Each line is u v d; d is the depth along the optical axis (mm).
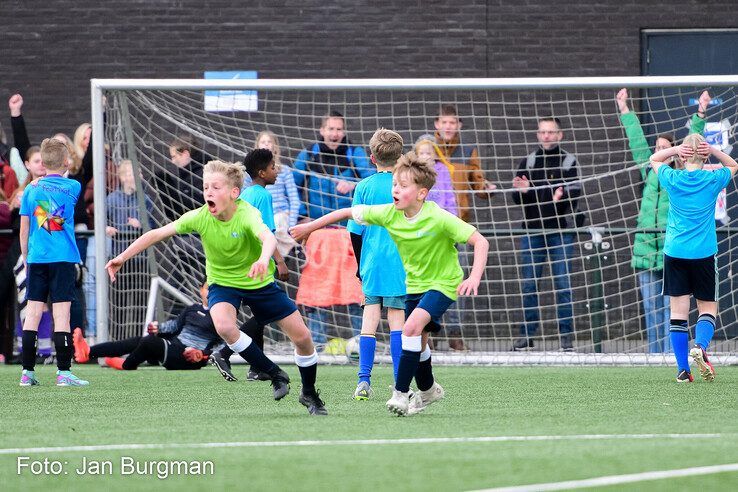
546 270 34031
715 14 41250
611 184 40406
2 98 42156
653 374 29453
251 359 19469
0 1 42094
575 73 41312
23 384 26688
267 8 41844
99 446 15500
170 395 24156
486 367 32469
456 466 13562
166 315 35000
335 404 22062
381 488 12211
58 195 26641
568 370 31078
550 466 13492
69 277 26844
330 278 33094
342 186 32875
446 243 18938
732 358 32812
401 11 41594
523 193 34500
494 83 32281
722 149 35938
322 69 41750
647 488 12062
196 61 41906
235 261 19172
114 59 42031
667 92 40781
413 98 40750
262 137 32750
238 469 13484
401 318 23703
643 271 33562
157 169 35438
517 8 41406
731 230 33625
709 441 15664
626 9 41344
